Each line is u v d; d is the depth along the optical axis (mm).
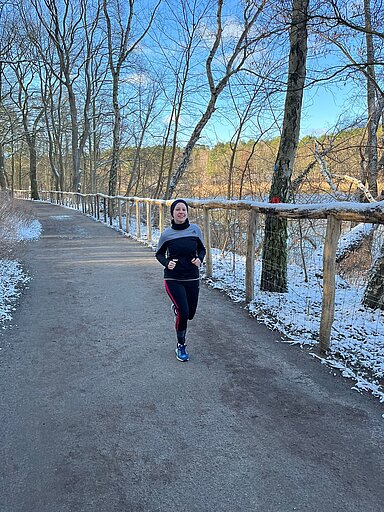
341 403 3123
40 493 2197
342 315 5203
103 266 8445
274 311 5285
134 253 10109
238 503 2127
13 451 2539
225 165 16266
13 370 3654
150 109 26422
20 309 5449
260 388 3357
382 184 9125
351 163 9477
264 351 4121
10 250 8672
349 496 2178
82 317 5156
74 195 29062
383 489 2229
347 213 3670
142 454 2516
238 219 10258
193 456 2498
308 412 2996
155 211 17422
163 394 3252
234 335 4574
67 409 3018
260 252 10016
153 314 5305
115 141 20188
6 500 2148
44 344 4270
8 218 11852
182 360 3875
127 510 2084
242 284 6746
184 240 4004
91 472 2357
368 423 2857
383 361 3770
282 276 6160
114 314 5293
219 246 11078
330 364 3779
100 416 2930
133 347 4215
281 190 5965
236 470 2373
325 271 3973
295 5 5512
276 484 2264
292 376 3570
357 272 7848
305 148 9719
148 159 29047
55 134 37062
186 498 2162
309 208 4270
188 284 4012
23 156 49219
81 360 3883
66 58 27688
